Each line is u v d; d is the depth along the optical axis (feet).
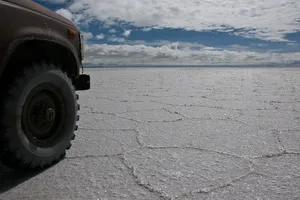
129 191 4.59
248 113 11.41
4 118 4.62
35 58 5.95
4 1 4.69
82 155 6.36
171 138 7.73
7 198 4.41
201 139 7.61
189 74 44.09
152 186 4.76
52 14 5.89
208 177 5.11
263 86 23.77
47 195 4.50
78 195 4.48
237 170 5.43
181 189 4.64
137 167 5.62
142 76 38.78
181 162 5.88
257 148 6.79
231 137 7.79
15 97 4.74
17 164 5.03
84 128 8.92
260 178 5.06
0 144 4.75
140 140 7.55
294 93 18.54
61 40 5.85
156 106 13.38
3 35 4.54
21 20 4.89
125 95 17.78
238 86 23.77
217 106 13.26
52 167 5.65
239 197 4.36
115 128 8.93
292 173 5.28
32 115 5.24
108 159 6.09
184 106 13.32
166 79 32.60
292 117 10.55
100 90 20.83
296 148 6.78
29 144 5.07
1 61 4.52
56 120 5.82
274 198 4.33
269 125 9.22
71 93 6.04
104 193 4.53
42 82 5.26
